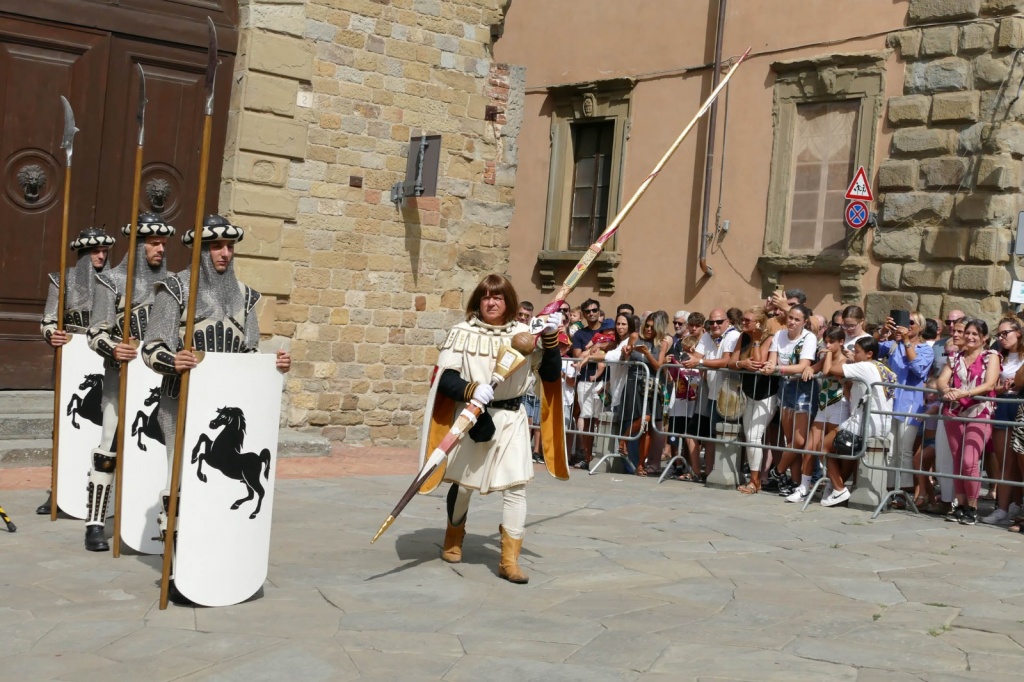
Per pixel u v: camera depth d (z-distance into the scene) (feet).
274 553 21.68
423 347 40.22
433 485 20.29
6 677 14.55
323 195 37.68
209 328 18.69
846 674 14.83
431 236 40.16
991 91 43.57
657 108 56.70
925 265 44.78
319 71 37.40
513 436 20.22
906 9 46.42
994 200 42.98
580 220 60.64
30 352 33.35
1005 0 43.29
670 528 25.76
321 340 37.96
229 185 36.06
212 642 16.10
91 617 17.25
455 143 40.60
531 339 19.66
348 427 38.68
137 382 21.24
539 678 14.62
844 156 48.60
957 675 14.79
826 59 48.83
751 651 15.85
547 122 61.82
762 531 25.67
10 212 32.94
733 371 32.40
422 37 39.60
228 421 17.95
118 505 20.97
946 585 20.45
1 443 30.45
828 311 48.29
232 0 36.45
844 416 30.19
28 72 33.04
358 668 15.02
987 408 28.55
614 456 35.73
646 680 14.55
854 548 24.06
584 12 60.39
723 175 53.21
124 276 21.89
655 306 56.03
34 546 21.58
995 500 31.14
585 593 19.35
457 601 18.61
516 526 20.20
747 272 51.98
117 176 34.58
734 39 53.06
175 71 35.45
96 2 33.86
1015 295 35.29
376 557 21.62
